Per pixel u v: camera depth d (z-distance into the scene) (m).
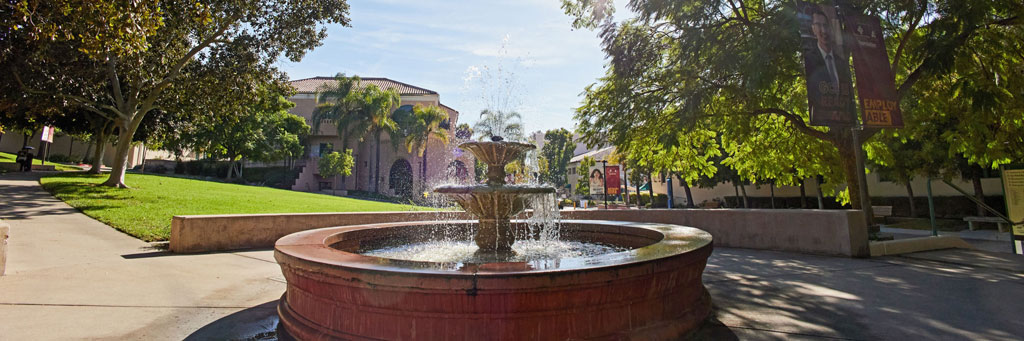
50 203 13.42
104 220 10.76
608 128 12.84
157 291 5.29
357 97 41.12
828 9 8.27
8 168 25.38
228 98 18.67
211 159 46.59
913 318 4.14
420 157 45.12
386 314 3.10
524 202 6.00
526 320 2.99
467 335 2.97
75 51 15.05
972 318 4.12
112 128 24.80
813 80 8.14
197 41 18.16
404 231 6.92
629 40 11.60
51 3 8.27
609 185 23.66
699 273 4.02
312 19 18.23
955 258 7.81
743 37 10.02
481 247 5.82
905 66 10.69
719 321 4.10
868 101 8.11
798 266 7.11
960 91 9.94
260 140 41.09
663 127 11.92
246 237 9.05
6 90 15.13
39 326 3.89
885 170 16.86
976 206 17.78
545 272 2.96
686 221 10.59
